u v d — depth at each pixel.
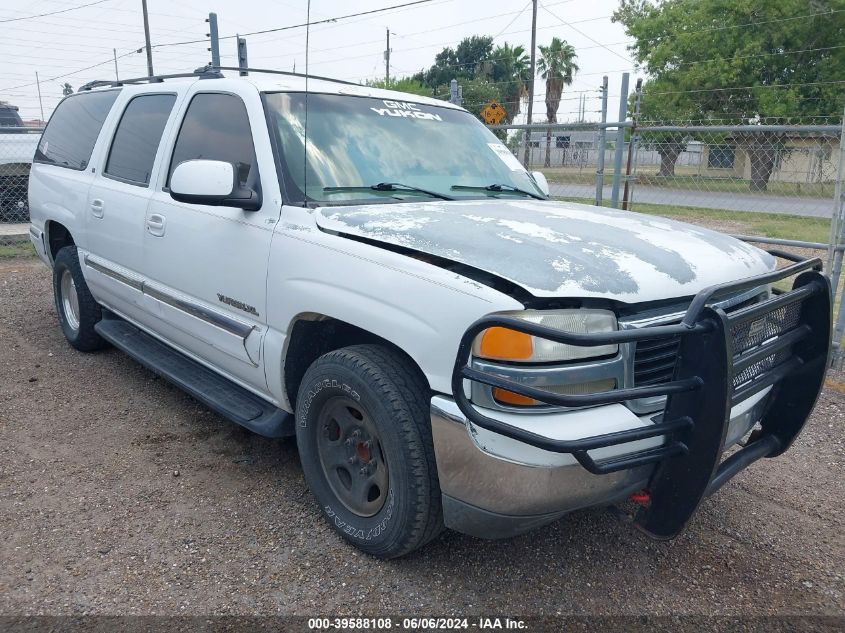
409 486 2.68
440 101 4.45
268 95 3.58
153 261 4.09
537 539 3.20
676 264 2.73
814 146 8.53
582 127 8.59
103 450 3.95
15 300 7.52
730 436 2.79
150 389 4.89
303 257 3.01
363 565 2.95
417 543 2.79
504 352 2.35
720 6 21.22
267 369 3.31
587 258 2.60
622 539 3.23
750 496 3.70
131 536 3.11
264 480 3.65
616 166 8.05
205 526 3.21
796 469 4.02
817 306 2.99
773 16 20.47
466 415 2.38
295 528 3.21
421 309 2.55
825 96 20.75
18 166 11.20
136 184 4.39
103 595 2.71
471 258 2.52
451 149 4.00
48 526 3.17
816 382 3.05
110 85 5.43
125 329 5.03
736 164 9.20
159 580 2.81
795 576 3.00
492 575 2.92
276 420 3.40
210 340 3.71
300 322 3.14
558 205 3.65
